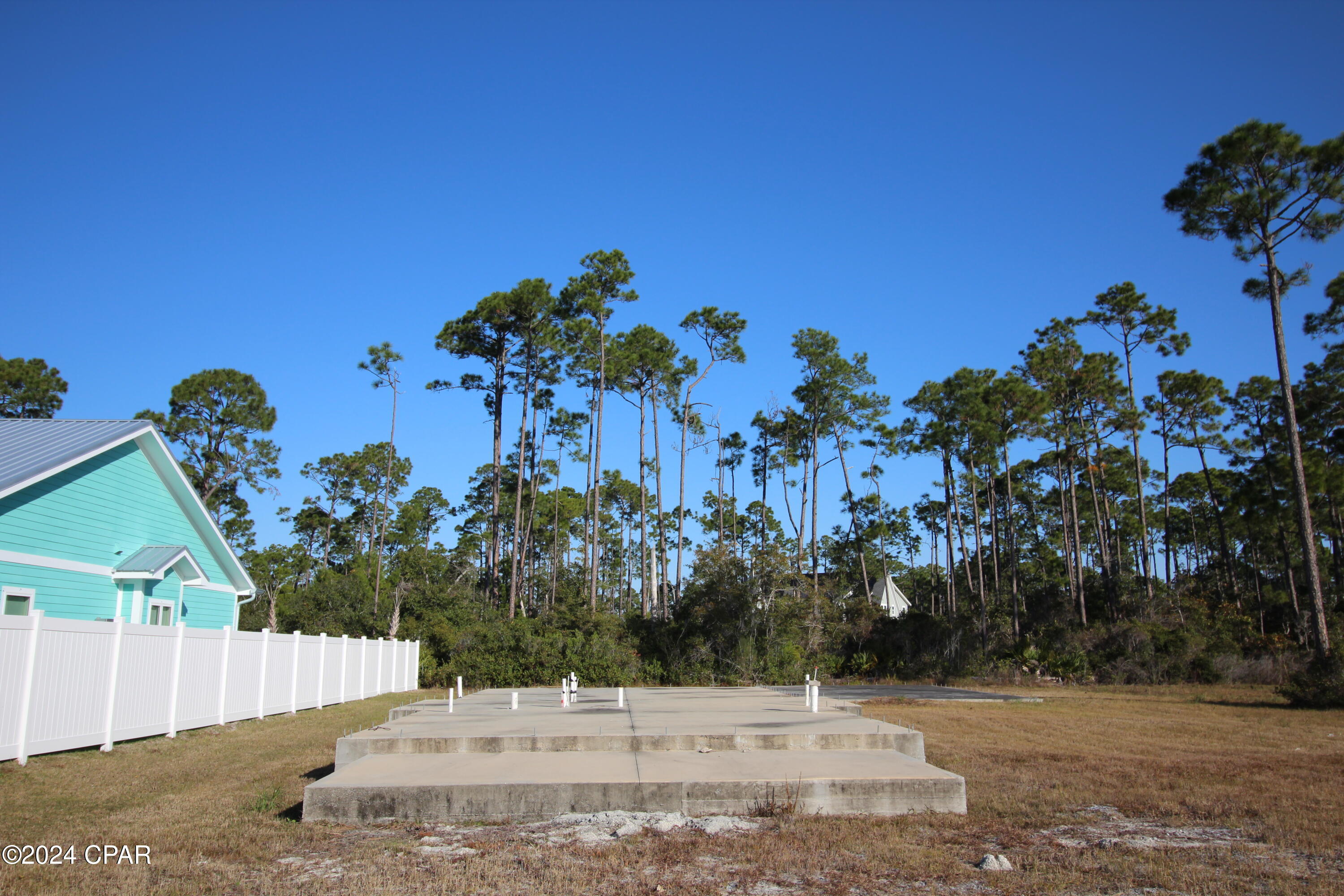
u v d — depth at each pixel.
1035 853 6.86
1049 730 16.50
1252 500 40.28
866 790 8.37
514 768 9.13
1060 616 48.72
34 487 15.98
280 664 18.00
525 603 56.94
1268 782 10.28
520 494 40.78
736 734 10.58
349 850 6.91
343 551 69.12
